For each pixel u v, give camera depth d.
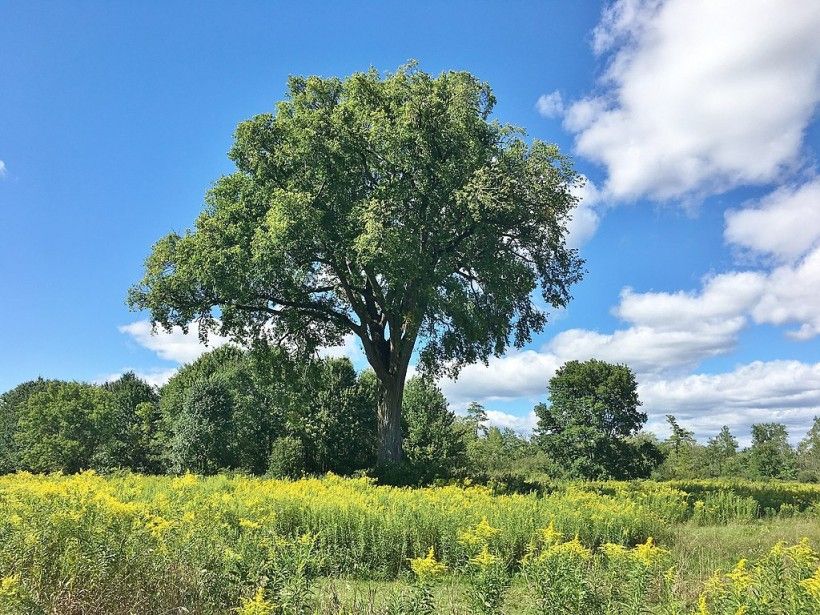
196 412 40.81
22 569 6.19
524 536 9.64
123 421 60.59
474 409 62.44
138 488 14.35
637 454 40.22
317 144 23.38
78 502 8.59
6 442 65.19
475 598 5.51
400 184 23.55
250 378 40.53
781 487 28.36
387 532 9.49
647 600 5.64
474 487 19.00
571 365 42.47
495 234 24.14
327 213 23.52
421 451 41.28
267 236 21.56
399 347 26.42
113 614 5.79
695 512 17.11
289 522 10.27
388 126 23.19
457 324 23.86
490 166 23.41
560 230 25.66
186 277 23.20
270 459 34.72
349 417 36.09
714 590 5.13
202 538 7.47
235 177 24.89
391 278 21.94
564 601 5.22
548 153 23.62
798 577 5.37
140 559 6.56
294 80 26.16
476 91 25.06
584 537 10.93
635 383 41.50
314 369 29.17
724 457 59.47
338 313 26.41
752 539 12.36
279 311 25.78
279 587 5.48
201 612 5.88
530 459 56.91
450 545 8.98
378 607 6.14
